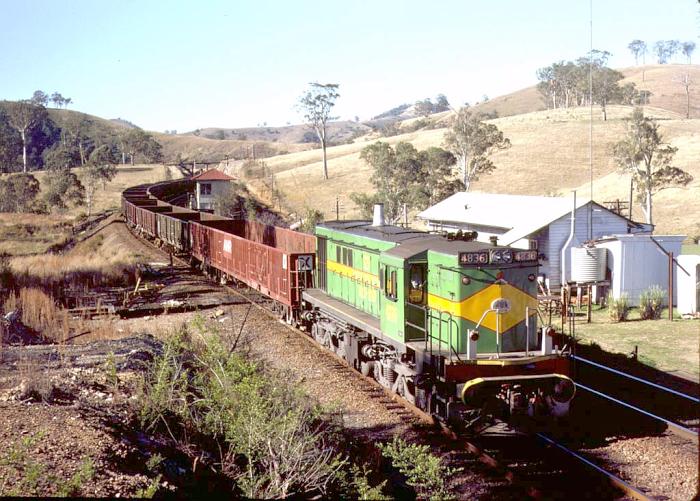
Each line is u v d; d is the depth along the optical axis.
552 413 14.99
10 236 71.88
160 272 40.72
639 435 15.04
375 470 13.17
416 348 15.73
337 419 15.20
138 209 60.31
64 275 36.25
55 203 104.94
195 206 90.00
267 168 127.38
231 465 12.80
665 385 18.38
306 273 25.20
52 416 12.91
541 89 168.12
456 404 14.84
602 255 30.88
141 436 13.06
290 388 15.75
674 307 30.02
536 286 15.65
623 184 78.50
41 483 9.90
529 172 97.38
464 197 43.47
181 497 10.83
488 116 173.38
